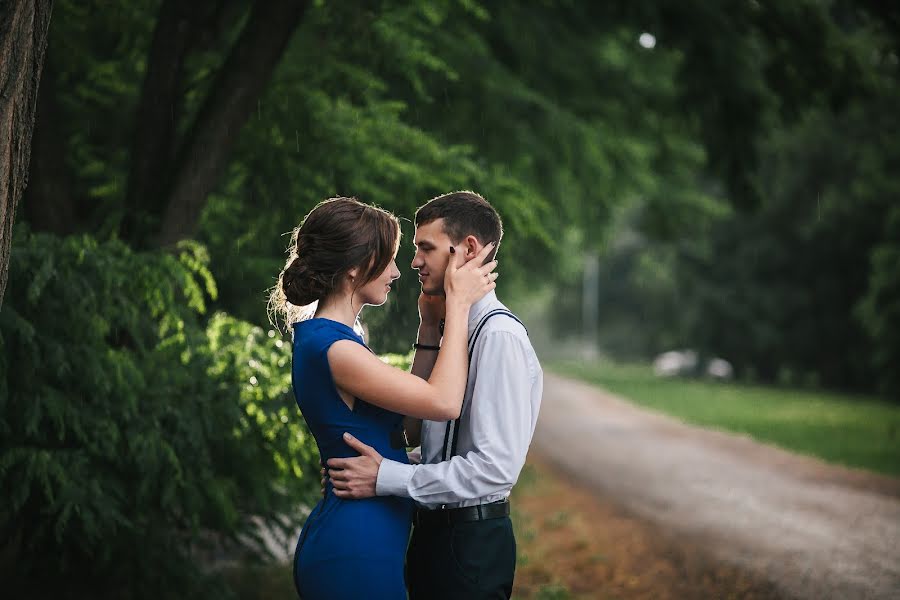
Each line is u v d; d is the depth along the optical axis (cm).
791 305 3500
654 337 4431
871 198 2720
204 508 459
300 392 259
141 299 448
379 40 621
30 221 518
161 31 533
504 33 840
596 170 895
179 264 440
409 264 564
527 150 802
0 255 248
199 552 563
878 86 837
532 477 1132
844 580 627
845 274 3447
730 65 785
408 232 596
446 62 732
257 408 458
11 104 244
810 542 754
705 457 1357
